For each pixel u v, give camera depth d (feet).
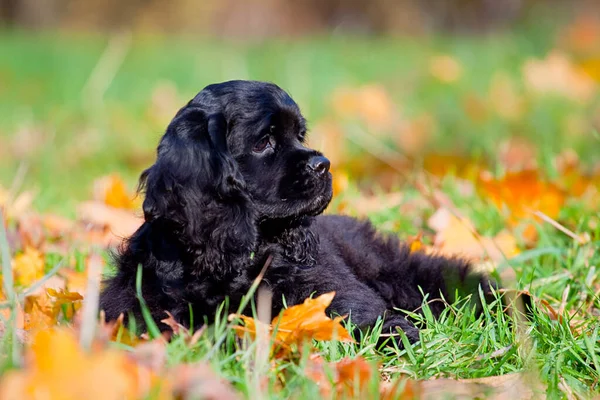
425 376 14.44
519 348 15.17
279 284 17.66
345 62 74.23
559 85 50.26
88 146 49.39
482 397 13.20
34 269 21.33
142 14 139.44
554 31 69.62
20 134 51.29
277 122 18.88
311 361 13.91
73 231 25.30
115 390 11.02
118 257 18.47
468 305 17.71
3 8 143.02
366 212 27.48
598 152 36.94
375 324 17.37
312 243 18.79
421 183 28.02
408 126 48.32
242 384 12.69
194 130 18.04
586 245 21.27
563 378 14.62
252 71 68.23
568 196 25.84
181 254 17.53
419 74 63.67
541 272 20.86
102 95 57.47
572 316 16.99
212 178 17.71
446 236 23.38
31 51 85.71
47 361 11.12
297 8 136.36
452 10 125.18
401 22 128.26
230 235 17.54
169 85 63.05
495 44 73.82
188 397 11.73
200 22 136.46
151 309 16.94
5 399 10.85
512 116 47.57
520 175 25.11
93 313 12.37
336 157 42.32
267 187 18.38
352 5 134.00
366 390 12.76
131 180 38.45
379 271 20.43
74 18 143.74
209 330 15.79
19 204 26.35
